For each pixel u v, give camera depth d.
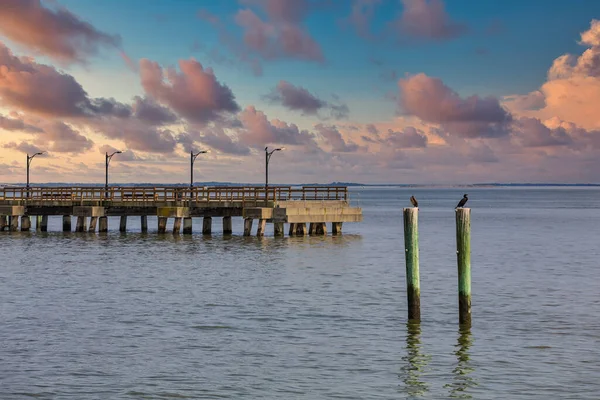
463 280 31.31
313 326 31.98
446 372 25.09
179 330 31.19
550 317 33.84
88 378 24.34
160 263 54.00
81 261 55.16
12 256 58.41
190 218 77.00
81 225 80.19
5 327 31.56
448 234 90.38
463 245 31.20
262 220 73.50
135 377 24.48
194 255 59.19
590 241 78.81
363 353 27.50
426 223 116.75
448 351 27.72
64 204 79.94
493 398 22.53
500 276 48.34
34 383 23.80
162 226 77.62
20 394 22.77
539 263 56.47
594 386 23.58
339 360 26.55
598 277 47.75
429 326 31.83
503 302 37.84
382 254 61.66
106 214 79.12
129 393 22.92
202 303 37.50
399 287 43.06
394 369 25.45
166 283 44.25
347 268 51.78
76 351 27.61
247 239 72.25
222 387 23.52
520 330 31.14
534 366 25.77
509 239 82.12
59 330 31.05
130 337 29.86
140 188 78.06
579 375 24.72
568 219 130.38
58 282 44.56
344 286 43.38
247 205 73.62
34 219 112.75
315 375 24.77
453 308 35.94
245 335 30.30
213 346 28.45
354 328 31.56
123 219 80.56
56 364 25.89
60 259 56.44
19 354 27.12
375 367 25.69
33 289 41.84
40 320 33.06
